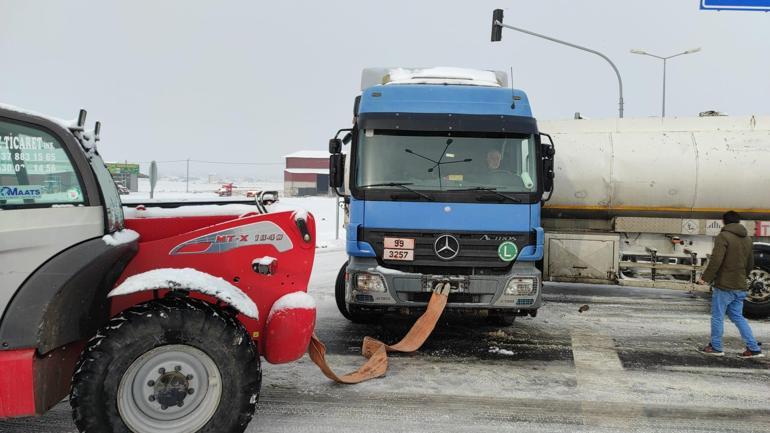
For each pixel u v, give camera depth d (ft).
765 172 27.81
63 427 13.78
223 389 12.26
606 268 28.71
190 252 13.52
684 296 34.04
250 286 13.80
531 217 21.02
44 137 11.86
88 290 12.14
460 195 20.88
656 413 15.70
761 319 28.02
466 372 19.02
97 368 11.66
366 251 20.95
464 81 27.17
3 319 11.18
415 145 21.56
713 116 30.58
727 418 15.42
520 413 15.55
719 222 28.40
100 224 12.18
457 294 20.85
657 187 28.73
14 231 11.28
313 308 14.08
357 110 25.25
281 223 14.01
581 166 29.43
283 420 14.71
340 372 18.75
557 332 24.63
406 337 20.54
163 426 12.03
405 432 14.16
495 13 69.10
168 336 11.98
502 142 21.72
